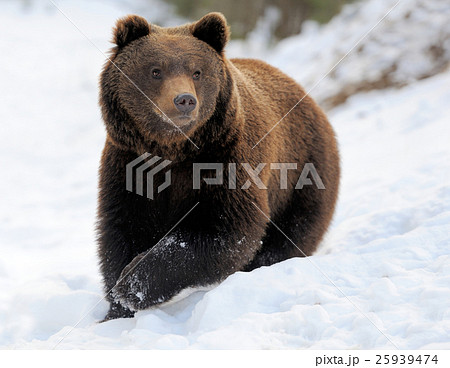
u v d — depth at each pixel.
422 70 28.45
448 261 11.75
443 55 28.31
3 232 22.28
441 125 21.78
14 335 12.56
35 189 28.67
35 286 13.95
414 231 13.25
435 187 15.90
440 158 18.12
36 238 21.64
